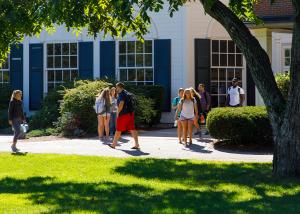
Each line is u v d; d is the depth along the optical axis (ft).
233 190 33.42
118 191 33.58
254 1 50.03
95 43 86.53
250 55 37.50
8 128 80.12
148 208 28.53
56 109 77.46
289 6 62.59
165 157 48.91
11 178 39.17
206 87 82.94
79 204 29.94
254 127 53.16
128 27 42.37
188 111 57.06
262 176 37.78
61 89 80.12
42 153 52.31
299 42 35.73
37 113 79.10
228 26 37.70
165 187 34.94
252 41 37.60
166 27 83.30
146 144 58.44
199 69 82.79
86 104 69.41
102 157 48.60
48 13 36.99
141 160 46.73
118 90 54.90
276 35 85.56
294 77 36.06
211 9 37.91
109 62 85.81
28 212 28.04
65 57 88.43
